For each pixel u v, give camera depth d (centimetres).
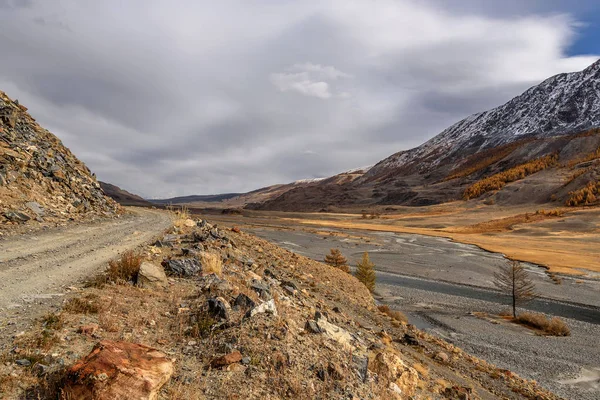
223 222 14288
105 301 820
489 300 4553
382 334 1639
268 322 808
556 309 4275
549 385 2233
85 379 458
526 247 9688
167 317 804
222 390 564
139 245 1536
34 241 1477
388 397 745
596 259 7756
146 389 473
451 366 1595
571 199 17462
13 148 2441
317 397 619
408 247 9425
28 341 580
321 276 2842
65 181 2602
